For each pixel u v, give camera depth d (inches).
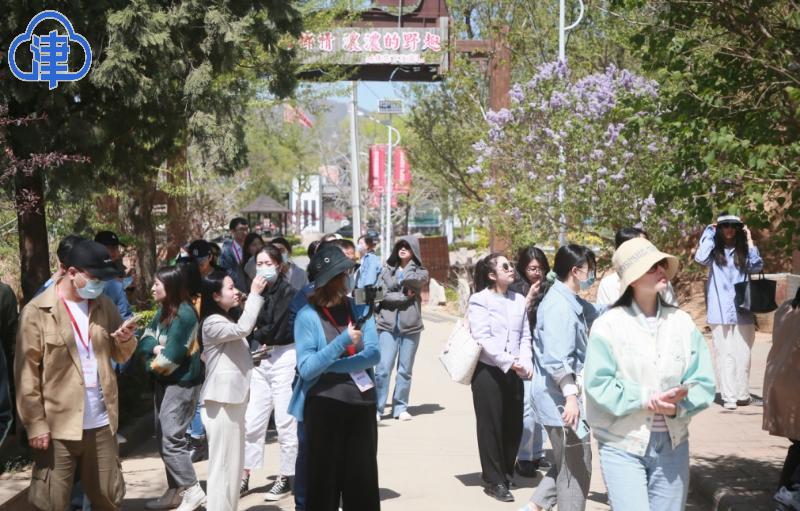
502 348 331.6
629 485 211.8
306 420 258.1
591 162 749.9
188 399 316.8
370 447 259.8
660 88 327.3
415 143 1481.3
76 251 242.7
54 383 243.1
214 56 478.9
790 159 278.2
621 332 214.8
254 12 483.2
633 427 212.7
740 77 299.1
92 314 250.7
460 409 517.7
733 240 468.8
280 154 2652.6
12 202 448.1
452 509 320.8
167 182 778.8
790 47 294.4
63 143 443.2
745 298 447.8
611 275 408.5
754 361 610.9
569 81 825.5
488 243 1216.8
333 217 3826.3
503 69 1082.1
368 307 253.0
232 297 290.0
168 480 319.3
